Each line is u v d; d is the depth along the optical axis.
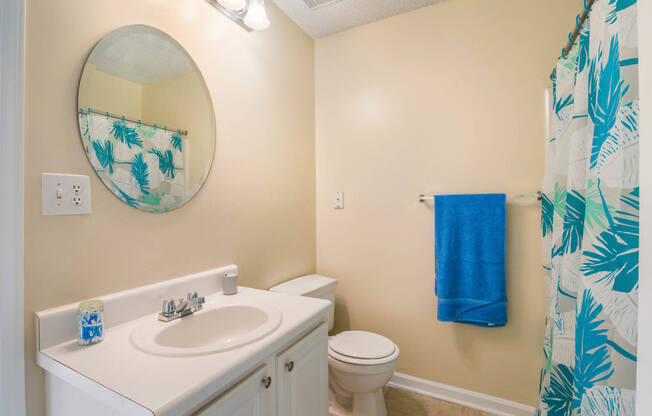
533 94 1.59
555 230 1.22
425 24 1.84
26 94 0.79
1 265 0.73
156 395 0.61
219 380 0.69
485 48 1.69
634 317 0.67
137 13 1.05
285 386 0.96
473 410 1.69
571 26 1.52
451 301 1.65
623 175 0.72
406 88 1.89
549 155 1.46
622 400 0.68
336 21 1.96
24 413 0.77
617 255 0.72
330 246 2.13
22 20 0.77
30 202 0.80
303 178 2.02
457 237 1.67
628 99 0.71
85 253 0.91
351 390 1.52
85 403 0.71
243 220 1.51
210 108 1.32
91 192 0.93
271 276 1.71
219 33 1.38
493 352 1.68
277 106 1.77
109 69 0.97
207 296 1.26
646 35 0.39
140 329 0.92
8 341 0.74
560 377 1.05
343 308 2.09
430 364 1.83
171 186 1.16
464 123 1.74
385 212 1.95
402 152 1.90
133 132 1.04
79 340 0.83
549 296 1.42
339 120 2.09
